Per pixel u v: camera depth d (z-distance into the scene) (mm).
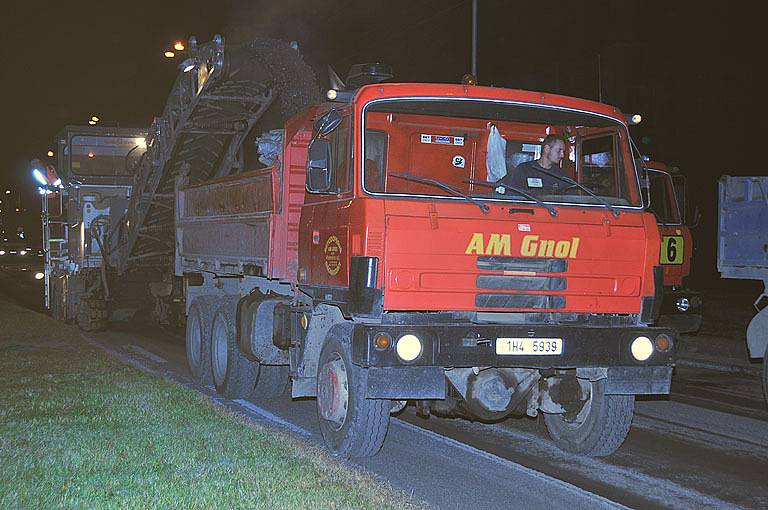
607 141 7750
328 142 7168
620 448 8258
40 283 37938
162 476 6348
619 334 7141
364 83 7828
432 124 7977
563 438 8164
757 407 10375
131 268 18484
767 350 9484
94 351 13805
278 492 5980
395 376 6793
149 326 19578
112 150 20016
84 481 6203
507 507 6352
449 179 8156
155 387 10141
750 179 9516
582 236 7086
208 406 9062
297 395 8375
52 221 22094
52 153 21594
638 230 7273
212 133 14344
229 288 11281
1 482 6160
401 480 7031
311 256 7867
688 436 8789
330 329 7742
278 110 13203
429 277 6742
